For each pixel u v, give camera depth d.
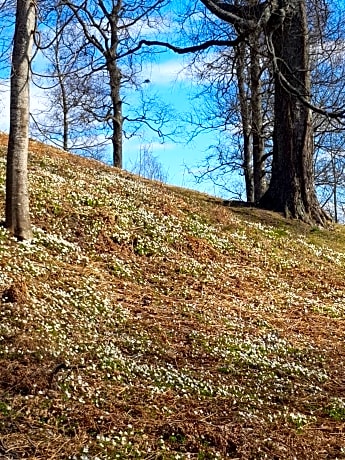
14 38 9.55
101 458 4.54
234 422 5.63
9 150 9.66
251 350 7.88
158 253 11.44
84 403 5.41
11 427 4.82
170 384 6.38
